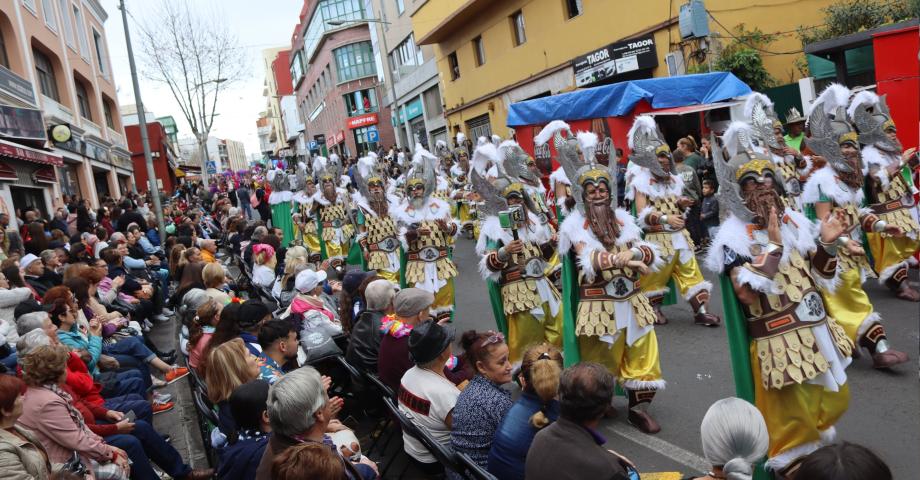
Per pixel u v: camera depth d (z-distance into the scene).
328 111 55.00
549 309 5.92
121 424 4.65
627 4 17.33
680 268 7.14
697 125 13.57
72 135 21.16
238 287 10.15
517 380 3.71
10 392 3.50
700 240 10.51
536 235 5.91
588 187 4.88
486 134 26.66
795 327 3.80
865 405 4.88
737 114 13.20
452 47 27.67
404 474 4.86
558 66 20.55
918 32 10.71
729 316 4.01
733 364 4.06
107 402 5.37
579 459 2.76
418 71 32.59
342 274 12.05
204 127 35.62
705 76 13.43
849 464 1.94
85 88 27.02
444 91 29.48
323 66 53.06
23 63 18.48
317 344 5.73
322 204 12.81
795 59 15.43
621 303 4.90
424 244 7.70
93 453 4.12
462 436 3.67
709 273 9.18
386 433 5.54
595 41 18.88
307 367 3.33
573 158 5.02
